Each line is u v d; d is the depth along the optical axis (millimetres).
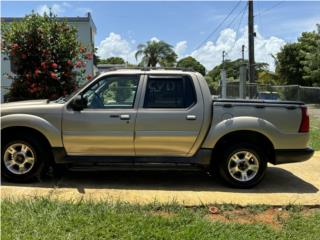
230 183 7312
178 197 6711
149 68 7465
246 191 7219
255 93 23516
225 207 6305
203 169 7520
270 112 7223
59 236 5027
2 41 11750
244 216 6051
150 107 7207
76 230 5211
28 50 11641
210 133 7188
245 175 7316
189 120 7156
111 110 7160
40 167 7258
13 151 7250
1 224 5301
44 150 7277
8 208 5840
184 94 7246
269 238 5273
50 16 12070
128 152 7230
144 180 7750
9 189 6922
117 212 5855
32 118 7098
